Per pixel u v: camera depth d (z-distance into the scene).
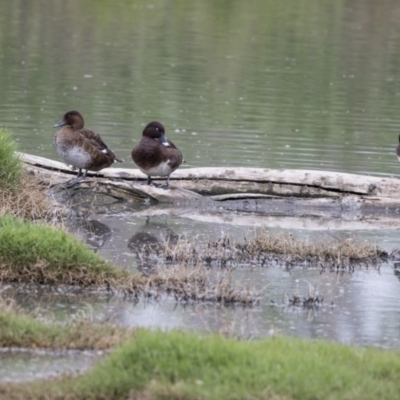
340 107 35.59
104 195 22.66
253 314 14.73
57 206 21.22
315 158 27.16
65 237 16.02
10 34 49.34
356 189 23.12
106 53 45.69
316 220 22.39
